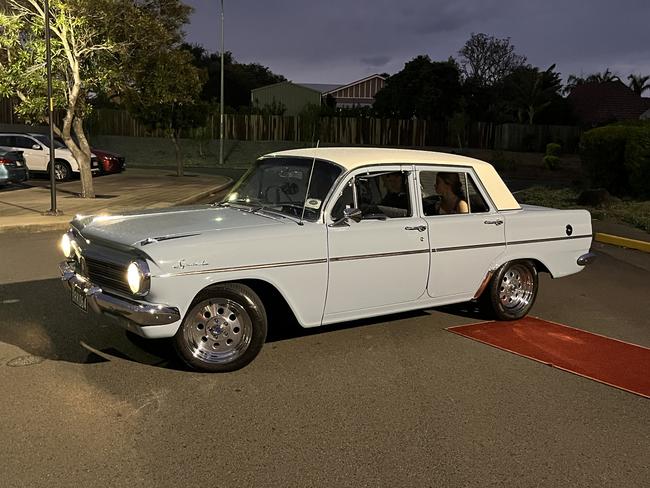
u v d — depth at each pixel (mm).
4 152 16797
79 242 4996
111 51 14477
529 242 6168
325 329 5840
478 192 5953
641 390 4590
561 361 5176
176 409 4031
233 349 4688
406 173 5445
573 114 46000
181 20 16219
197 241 4367
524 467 3439
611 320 6535
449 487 3211
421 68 45062
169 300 4262
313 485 3189
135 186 19812
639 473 3412
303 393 4352
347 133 41688
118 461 3367
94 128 40281
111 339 5352
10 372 4582
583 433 3873
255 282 4730
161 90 16125
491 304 6109
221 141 34562
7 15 13727
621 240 11297
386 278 5242
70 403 4078
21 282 7410
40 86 13633
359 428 3846
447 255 5590
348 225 4992
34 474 3211
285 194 5293
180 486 3145
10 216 12328
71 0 13289
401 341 5570
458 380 4691
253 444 3602
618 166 16547
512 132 41875
